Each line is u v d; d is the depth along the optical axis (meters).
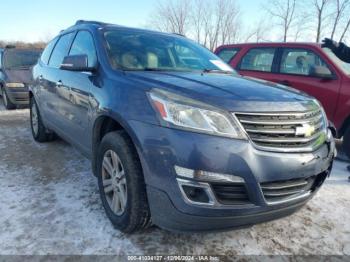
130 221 2.35
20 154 4.39
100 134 2.87
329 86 4.73
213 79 2.70
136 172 2.28
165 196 2.08
